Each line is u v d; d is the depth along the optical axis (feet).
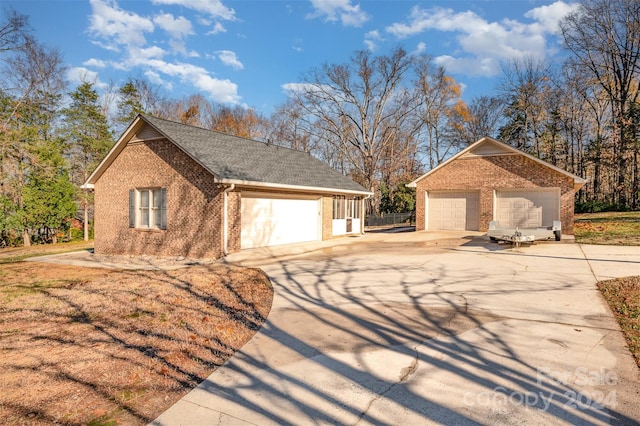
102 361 13.70
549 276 25.71
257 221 44.27
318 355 13.91
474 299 20.62
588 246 39.78
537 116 112.57
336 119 120.67
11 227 64.85
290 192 48.37
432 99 121.39
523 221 55.77
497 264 30.96
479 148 58.54
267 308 20.56
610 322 16.14
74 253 52.65
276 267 33.04
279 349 14.64
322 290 24.20
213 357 14.07
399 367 12.57
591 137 108.06
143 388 11.62
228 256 38.86
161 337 16.22
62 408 10.43
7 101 69.26
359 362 13.10
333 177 59.93
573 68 100.78
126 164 46.70
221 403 10.62
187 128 47.26
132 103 105.91
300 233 50.70
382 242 50.42
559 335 14.82
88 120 86.07
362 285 25.11
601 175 107.14
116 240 47.73
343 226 59.82
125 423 9.67
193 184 40.65
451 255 36.65
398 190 114.93
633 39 87.51
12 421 9.76
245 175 40.88
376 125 118.32
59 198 70.13
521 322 16.52
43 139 75.51
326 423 9.43
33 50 74.43
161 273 31.73
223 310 20.29
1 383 11.99
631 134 86.69
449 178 61.21
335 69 116.88
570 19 95.25
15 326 18.21
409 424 9.25
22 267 38.60
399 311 18.94
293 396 10.91
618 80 96.53
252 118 136.98
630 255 33.22
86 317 19.51
